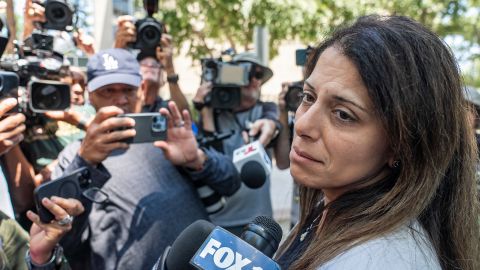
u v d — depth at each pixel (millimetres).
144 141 1896
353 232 866
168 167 2088
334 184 903
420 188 866
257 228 902
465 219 970
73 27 2752
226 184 2145
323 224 988
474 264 977
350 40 865
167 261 925
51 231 1526
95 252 1902
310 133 890
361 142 854
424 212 941
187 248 904
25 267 1656
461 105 918
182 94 3152
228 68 2902
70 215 1561
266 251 875
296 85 2910
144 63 2900
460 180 963
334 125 872
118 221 1923
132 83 2381
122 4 6070
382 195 910
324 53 902
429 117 846
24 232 1742
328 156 884
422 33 875
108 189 1956
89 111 3020
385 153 883
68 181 1608
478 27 7918
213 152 2219
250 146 2340
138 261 1894
